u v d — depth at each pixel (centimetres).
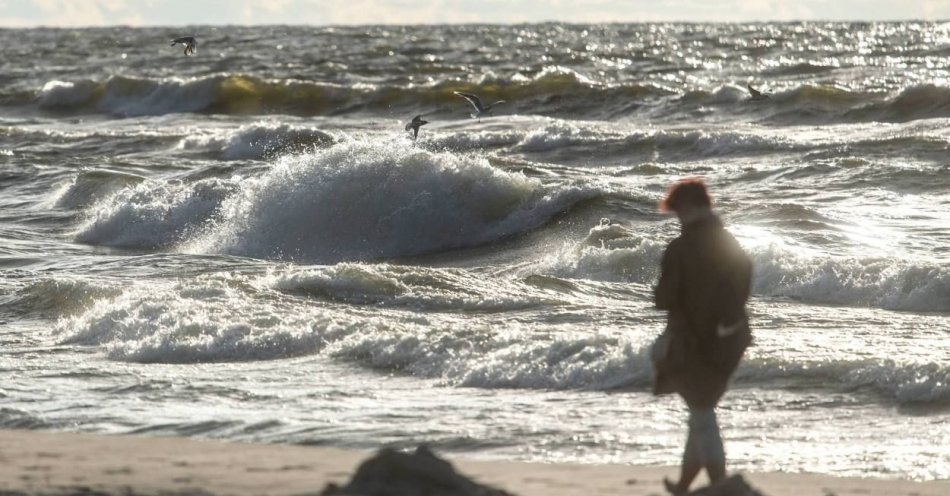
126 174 11025
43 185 11431
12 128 16638
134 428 3662
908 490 2692
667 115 17175
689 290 2538
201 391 4216
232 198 9406
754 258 6366
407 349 4641
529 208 8938
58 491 2408
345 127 17025
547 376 4228
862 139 12788
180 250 8900
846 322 5281
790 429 3531
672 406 3806
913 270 5919
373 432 3550
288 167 9369
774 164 11338
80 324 5478
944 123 14188
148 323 5256
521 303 5678
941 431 3434
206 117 19275
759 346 4562
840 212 8331
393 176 9144
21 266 7875
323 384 4312
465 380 4306
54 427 3712
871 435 3422
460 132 15412
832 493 2655
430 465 2344
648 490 2630
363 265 6309
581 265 6900
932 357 4219
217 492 2414
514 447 3344
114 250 8781
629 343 4297
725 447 3334
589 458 3197
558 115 18075
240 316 5256
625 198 8956
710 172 10650
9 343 5341
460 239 8775
